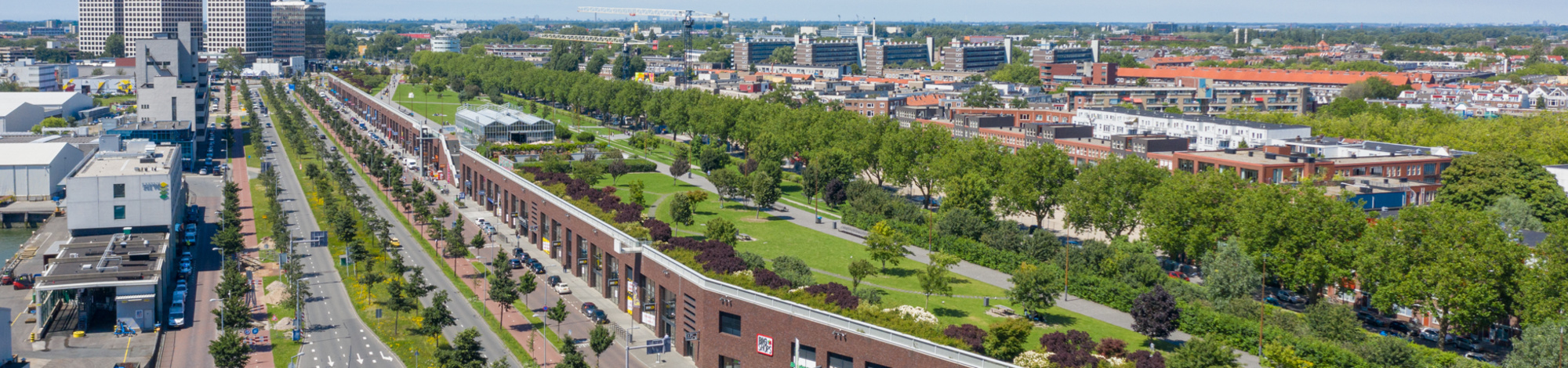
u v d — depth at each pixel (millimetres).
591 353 196875
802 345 173125
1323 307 198500
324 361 193750
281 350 199750
